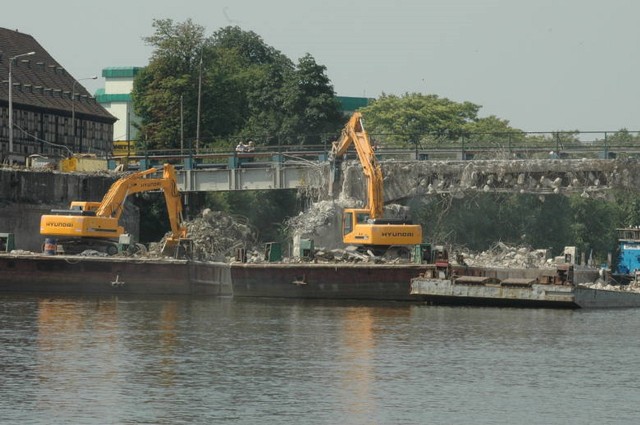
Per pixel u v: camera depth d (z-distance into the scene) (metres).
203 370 143.75
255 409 122.75
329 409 123.19
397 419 119.56
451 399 128.75
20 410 120.88
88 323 186.50
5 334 171.88
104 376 138.62
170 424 116.31
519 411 123.88
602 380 140.88
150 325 185.38
